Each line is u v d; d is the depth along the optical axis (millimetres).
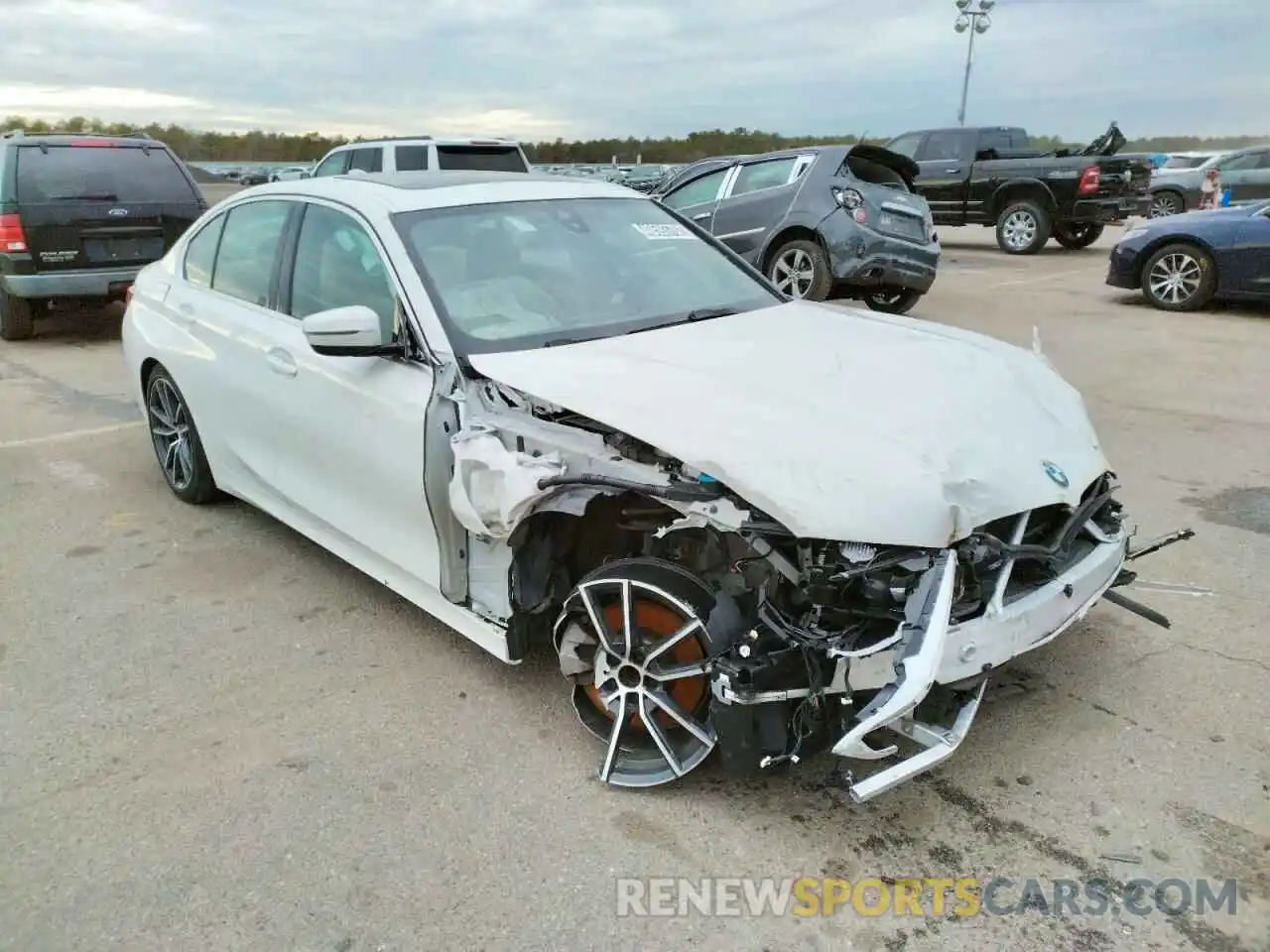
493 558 3244
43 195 9180
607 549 3168
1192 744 3068
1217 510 4934
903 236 9750
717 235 10500
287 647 3791
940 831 2727
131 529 4984
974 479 2648
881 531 2461
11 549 4738
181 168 10109
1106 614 3883
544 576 3107
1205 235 10180
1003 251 17203
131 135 10062
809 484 2502
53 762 3100
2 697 3467
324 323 3256
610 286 3875
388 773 3018
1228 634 3711
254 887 2564
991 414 3027
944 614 2451
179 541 4816
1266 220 9852
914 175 10625
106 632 3924
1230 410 6734
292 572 4457
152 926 2443
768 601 2646
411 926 2432
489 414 3154
